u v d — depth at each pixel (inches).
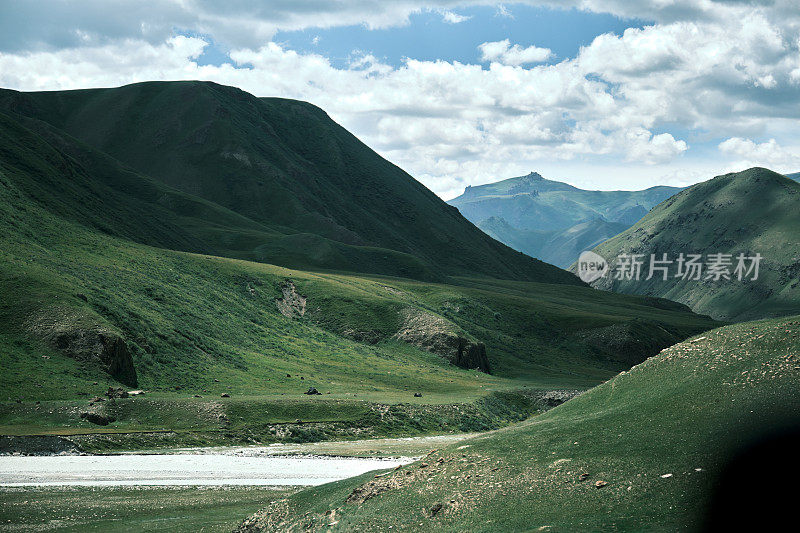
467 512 1191.6
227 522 1572.3
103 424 3041.3
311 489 1571.1
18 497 1849.2
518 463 1311.5
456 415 4291.3
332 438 3496.6
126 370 3779.5
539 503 1153.4
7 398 3112.7
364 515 1290.6
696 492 1047.0
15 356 3501.5
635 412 1354.6
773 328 1441.9
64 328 3752.5
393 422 3890.3
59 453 2586.1
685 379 1402.6
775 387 1236.5
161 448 2871.6
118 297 4699.8
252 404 3592.5
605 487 1134.4
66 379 3432.6
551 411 1611.7
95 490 1995.6
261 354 5123.0
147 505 1795.0
